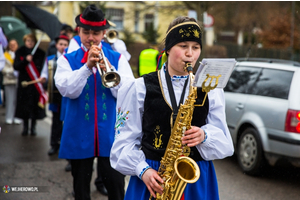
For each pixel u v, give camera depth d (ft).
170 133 6.86
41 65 24.26
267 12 69.10
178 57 6.76
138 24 74.33
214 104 7.08
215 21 72.38
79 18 11.48
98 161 11.12
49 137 24.77
